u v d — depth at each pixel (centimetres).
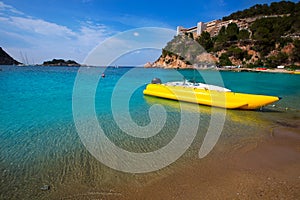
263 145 608
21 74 3753
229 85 2650
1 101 1342
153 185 402
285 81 3228
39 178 428
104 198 362
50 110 1091
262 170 458
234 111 1058
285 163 493
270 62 6022
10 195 370
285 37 6469
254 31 7400
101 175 440
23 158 521
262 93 1938
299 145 609
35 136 693
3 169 463
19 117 941
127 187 395
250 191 379
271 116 969
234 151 566
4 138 670
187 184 404
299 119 918
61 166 480
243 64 6253
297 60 5894
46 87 2031
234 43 6869
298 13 7875
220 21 10762
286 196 364
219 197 362
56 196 368
